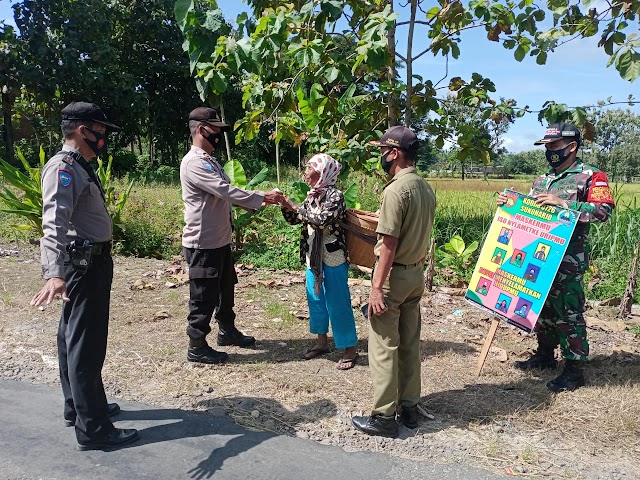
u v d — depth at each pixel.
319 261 4.39
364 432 3.60
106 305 3.37
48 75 21.08
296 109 7.20
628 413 3.80
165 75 28.03
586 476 3.16
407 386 3.67
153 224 9.27
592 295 6.91
